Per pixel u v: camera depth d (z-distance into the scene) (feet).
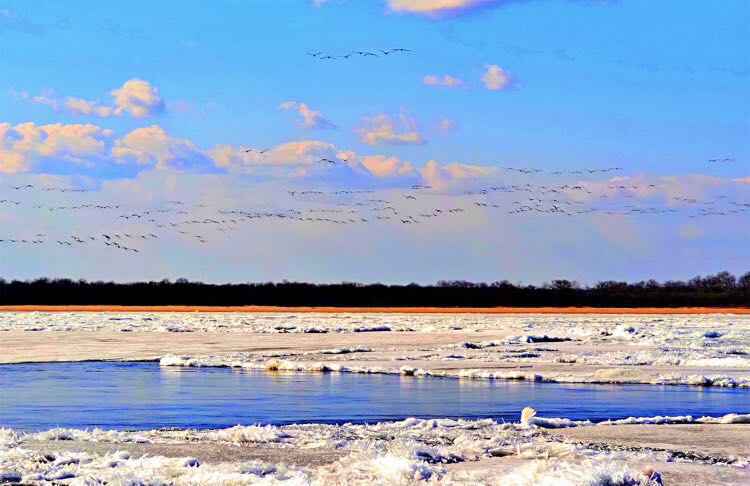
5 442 59.98
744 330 219.41
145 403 86.63
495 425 69.56
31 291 472.85
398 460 50.29
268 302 480.64
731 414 75.61
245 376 114.32
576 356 137.39
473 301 483.10
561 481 44.45
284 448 58.23
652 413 79.51
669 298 481.87
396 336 202.69
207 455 55.72
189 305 472.85
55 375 115.75
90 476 47.96
